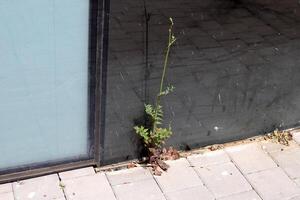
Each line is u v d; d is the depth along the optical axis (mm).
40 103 2789
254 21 3105
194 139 3373
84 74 2785
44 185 2936
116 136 3078
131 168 3150
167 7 2785
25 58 2623
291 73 3484
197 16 2902
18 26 2525
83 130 2971
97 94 2875
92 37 2688
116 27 2715
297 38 3342
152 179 3068
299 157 3414
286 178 3191
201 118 3309
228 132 3479
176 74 3045
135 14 2725
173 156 3281
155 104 3086
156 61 2932
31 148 2914
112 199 2877
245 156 3381
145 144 3176
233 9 2994
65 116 2885
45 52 2645
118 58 2814
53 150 2971
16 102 2736
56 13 2557
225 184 3088
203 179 3111
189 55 3016
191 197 2953
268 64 3346
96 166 3121
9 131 2814
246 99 3408
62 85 2775
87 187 2949
